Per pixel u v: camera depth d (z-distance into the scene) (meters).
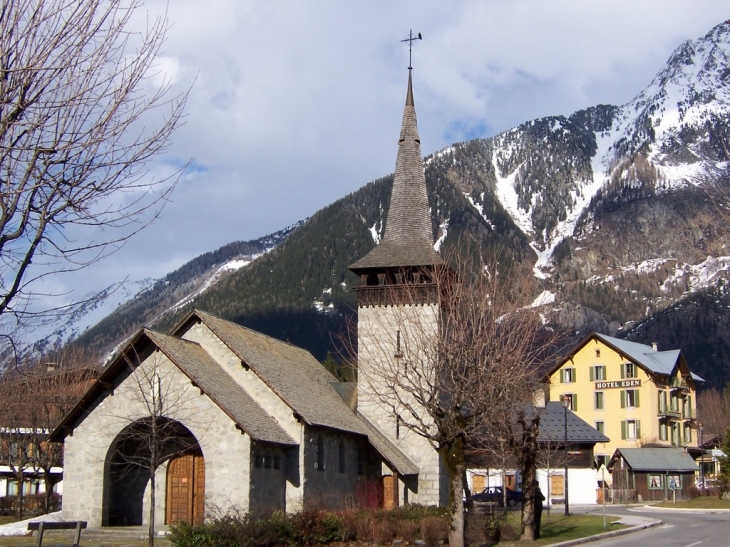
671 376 111.31
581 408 111.56
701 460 109.75
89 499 44.88
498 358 38.88
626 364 109.12
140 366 42.91
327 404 52.91
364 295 57.41
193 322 49.72
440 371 40.38
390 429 56.22
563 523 54.00
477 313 41.88
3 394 45.16
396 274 57.97
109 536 41.91
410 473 53.22
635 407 107.44
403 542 39.06
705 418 140.75
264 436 43.31
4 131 12.94
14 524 44.97
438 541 38.34
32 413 56.59
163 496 47.28
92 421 45.47
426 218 60.78
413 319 52.22
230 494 42.38
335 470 50.59
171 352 44.28
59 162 13.51
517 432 47.66
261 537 35.75
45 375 56.12
